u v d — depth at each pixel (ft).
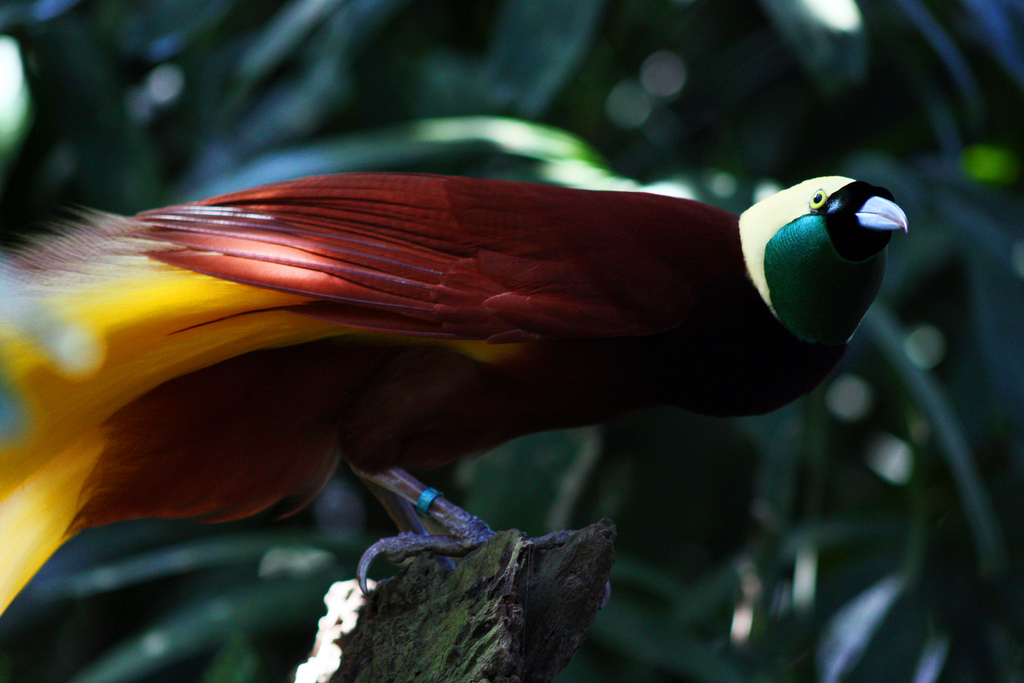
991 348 27.73
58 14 28.66
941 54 27.53
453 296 17.28
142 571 26.58
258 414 18.45
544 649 16.10
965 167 33.63
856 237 16.71
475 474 26.04
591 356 17.72
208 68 32.19
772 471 27.63
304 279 16.98
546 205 18.13
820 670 30.27
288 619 26.84
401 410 18.04
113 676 25.82
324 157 27.02
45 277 16.74
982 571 28.55
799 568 31.60
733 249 17.97
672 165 31.58
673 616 27.53
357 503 33.04
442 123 27.73
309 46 33.83
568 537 16.49
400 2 28.50
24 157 30.04
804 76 35.55
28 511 18.25
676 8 35.55
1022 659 29.89
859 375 33.73
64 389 16.72
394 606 17.01
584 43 26.45
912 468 28.37
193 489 19.19
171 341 17.19
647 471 32.19
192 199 27.50
